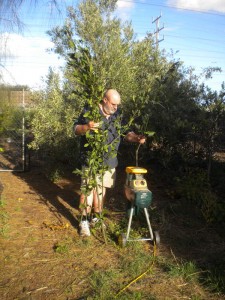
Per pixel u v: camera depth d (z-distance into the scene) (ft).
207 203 17.94
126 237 14.14
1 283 11.75
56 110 25.40
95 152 14.12
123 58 25.40
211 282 11.68
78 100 24.85
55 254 13.74
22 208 19.24
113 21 26.91
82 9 26.66
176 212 18.34
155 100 22.27
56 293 11.23
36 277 12.14
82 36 25.99
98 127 13.57
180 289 11.43
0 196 20.02
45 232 15.88
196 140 22.03
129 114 23.40
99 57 25.27
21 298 10.94
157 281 11.87
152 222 16.87
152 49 28.32
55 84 26.91
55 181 25.29
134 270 12.42
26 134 30.83
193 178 20.93
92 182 14.44
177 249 14.23
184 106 22.40
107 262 13.14
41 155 30.78
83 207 14.96
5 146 35.86
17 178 27.07
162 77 23.79
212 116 21.03
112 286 11.57
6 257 13.43
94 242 14.83
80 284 11.72
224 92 21.63
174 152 22.97
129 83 24.82
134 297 10.86
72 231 15.99
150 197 13.62
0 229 15.90
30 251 14.01
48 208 19.27
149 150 24.62
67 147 25.40
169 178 23.35
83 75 13.50
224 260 13.16
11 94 28.30
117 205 19.60
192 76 25.41
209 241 15.10
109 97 14.38
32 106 29.48
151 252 13.96
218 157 24.17
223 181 21.79
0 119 26.94
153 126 22.81
